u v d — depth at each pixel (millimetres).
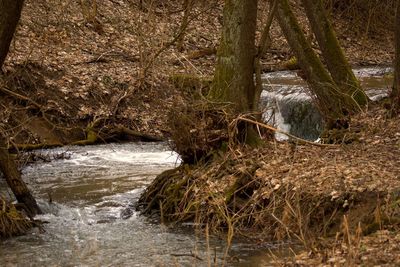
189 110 12312
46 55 22188
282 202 10695
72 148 18750
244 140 12633
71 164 16875
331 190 10414
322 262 8148
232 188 11383
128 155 18094
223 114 12266
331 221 9977
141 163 17094
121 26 27656
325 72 15812
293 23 16047
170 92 21641
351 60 33344
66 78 21094
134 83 21547
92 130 19719
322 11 16469
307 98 20422
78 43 24750
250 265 9266
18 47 21844
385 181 10352
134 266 9508
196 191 11711
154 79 22047
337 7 37781
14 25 10789
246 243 10266
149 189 12539
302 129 20438
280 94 21703
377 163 11344
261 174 11445
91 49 24547
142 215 12203
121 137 20016
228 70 12945
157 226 11531
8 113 17938
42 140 18531
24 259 9953
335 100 15469
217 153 12320
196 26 30844
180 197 11883
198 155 12414
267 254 9664
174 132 12383
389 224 9000
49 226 11602
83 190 14227
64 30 25031
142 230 11336
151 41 24016
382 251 8023
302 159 11906
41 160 17125
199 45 29203
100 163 17047
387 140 12906
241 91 12906
